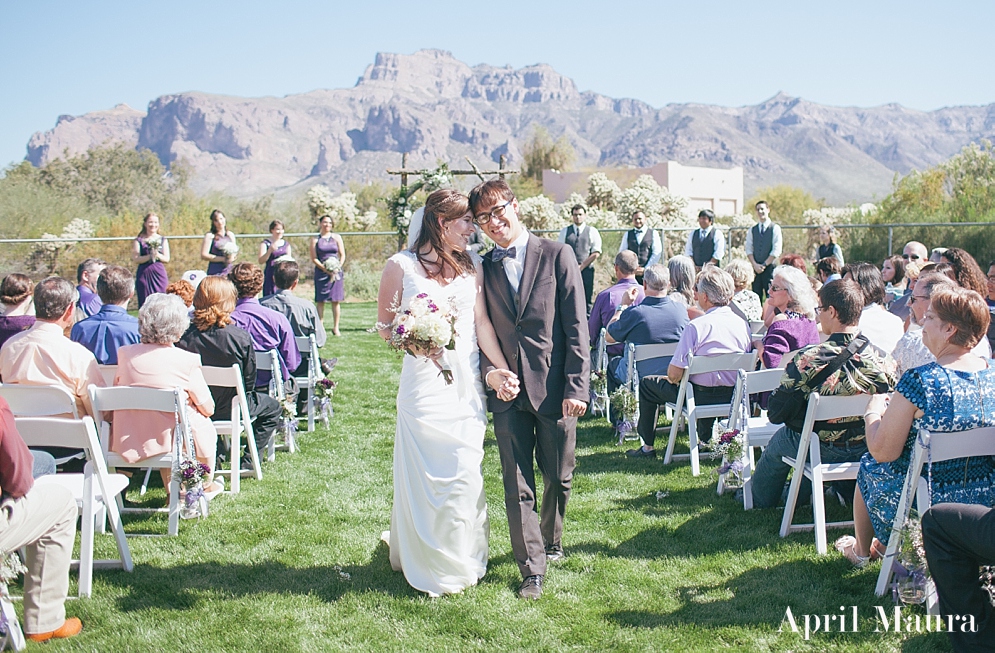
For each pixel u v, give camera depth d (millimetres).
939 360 3229
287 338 6043
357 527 4480
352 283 18484
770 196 46438
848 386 3910
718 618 3326
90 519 3582
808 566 3795
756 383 4695
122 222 21266
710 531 4309
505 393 3529
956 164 24922
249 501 4922
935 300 3193
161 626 3316
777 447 4352
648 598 3529
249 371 5312
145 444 4328
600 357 7078
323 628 3301
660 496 4895
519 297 3525
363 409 7473
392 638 3219
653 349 6016
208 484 4988
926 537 2955
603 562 3914
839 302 3928
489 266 3604
